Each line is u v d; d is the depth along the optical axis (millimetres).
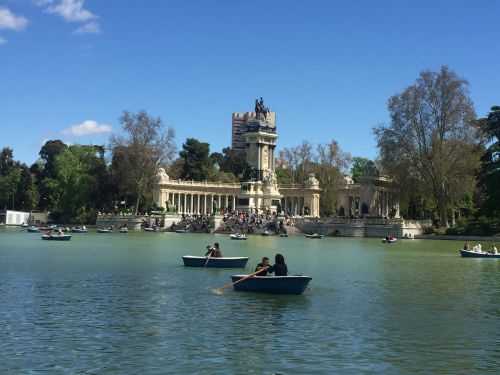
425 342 26188
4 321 29422
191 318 30578
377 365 22703
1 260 60031
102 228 161625
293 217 150750
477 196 141375
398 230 128125
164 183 181375
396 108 126188
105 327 28297
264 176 184375
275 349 24688
